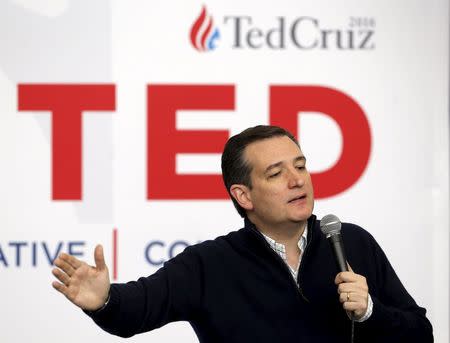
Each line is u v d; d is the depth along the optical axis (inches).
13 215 411.8
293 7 423.5
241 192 262.1
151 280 251.1
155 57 419.2
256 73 421.7
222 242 265.0
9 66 415.5
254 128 263.3
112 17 418.9
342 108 424.2
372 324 231.9
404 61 426.0
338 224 239.9
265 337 246.2
